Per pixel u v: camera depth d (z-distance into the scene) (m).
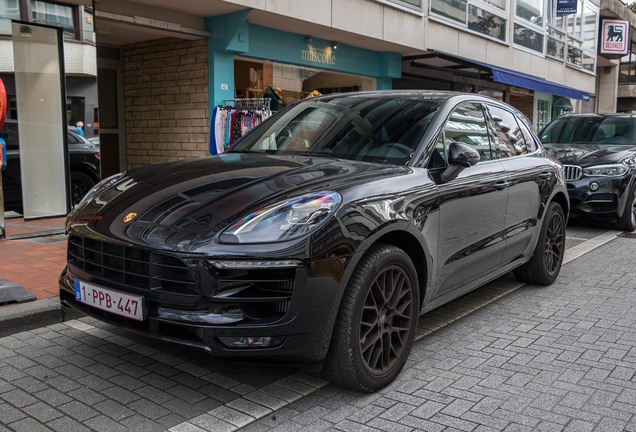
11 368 3.42
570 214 8.86
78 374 3.36
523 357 3.77
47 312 4.11
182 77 9.89
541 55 18.91
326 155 3.96
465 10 14.11
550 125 10.49
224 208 2.97
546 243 5.46
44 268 5.18
